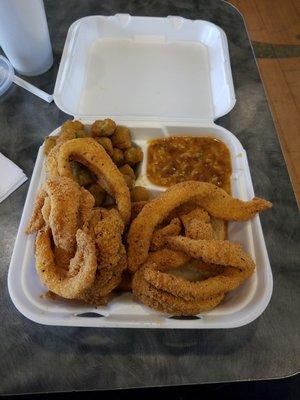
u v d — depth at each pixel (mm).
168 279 216
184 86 377
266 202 264
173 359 226
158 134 321
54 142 288
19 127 339
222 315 222
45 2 440
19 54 348
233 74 383
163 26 406
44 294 233
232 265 226
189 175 306
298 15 688
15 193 297
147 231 242
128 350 229
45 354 227
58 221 219
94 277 204
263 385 297
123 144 302
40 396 263
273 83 610
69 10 433
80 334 235
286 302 248
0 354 227
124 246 238
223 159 312
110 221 220
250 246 253
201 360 226
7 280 246
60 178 238
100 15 420
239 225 269
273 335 235
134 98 366
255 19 683
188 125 314
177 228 256
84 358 226
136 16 413
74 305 226
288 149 546
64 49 359
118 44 409
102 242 211
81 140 268
